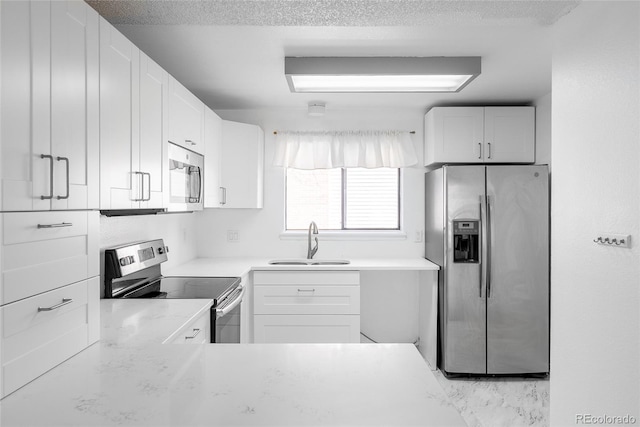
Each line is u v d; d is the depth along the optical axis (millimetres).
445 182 3361
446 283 3363
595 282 1857
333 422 961
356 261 3840
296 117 4059
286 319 3471
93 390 1132
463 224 3336
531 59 2652
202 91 3416
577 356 1991
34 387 1152
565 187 2090
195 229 4047
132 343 1535
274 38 2330
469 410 2881
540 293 3316
